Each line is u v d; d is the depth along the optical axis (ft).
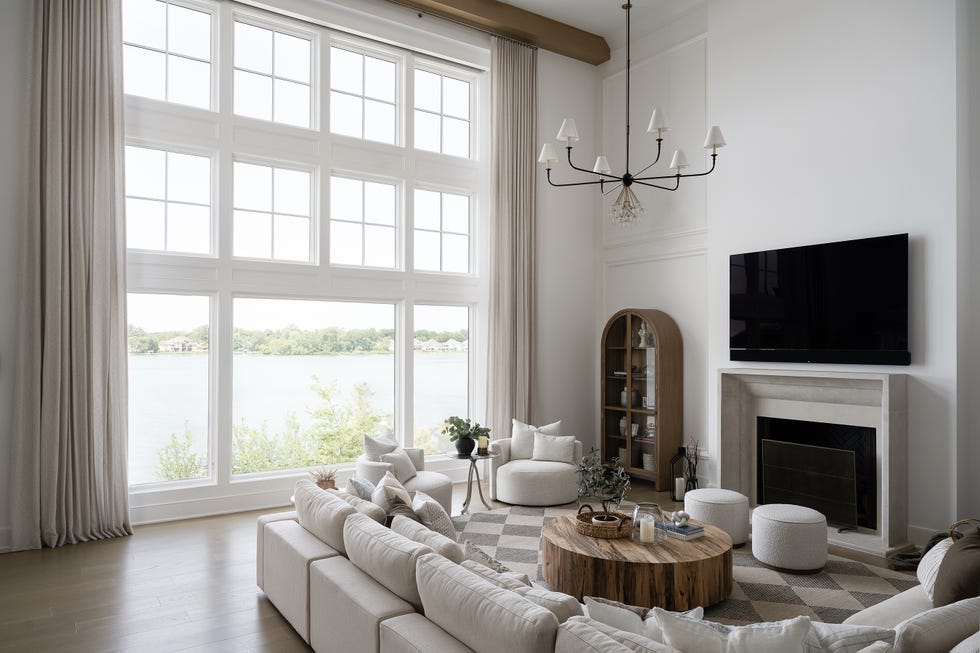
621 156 25.38
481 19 22.57
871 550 15.33
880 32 16.51
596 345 26.22
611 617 6.72
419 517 11.52
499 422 23.20
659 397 21.93
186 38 18.88
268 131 19.80
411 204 22.47
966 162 15.42
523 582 8.27
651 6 23.20
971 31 15.53
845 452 16.75
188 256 18.44
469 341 24.18
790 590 13.04
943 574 8.94
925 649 6.11
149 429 18.25
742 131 19.81
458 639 7.07
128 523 16.75
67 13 16.25
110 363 16.57
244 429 19.75
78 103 16.29
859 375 16.07
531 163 24.30
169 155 18.54
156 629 11.21
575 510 19.20
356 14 20.99
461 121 24.25
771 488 18.67
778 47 18.85
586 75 26.27
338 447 21.36
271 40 20.31
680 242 22.81
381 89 22.38
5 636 10.92
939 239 15.29
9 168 15.76
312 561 10.11
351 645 8.50
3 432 15.52
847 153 17.15
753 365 19.31
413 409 22.44
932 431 15.37
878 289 16.15
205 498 18.53
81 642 10.71
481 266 24.03
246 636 10.95
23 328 15.58
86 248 16.31
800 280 17.89
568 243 25.61
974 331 15.42
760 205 19.26
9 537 15.38
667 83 23.43
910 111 15.89
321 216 20.68
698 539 13.19
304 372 20.81
